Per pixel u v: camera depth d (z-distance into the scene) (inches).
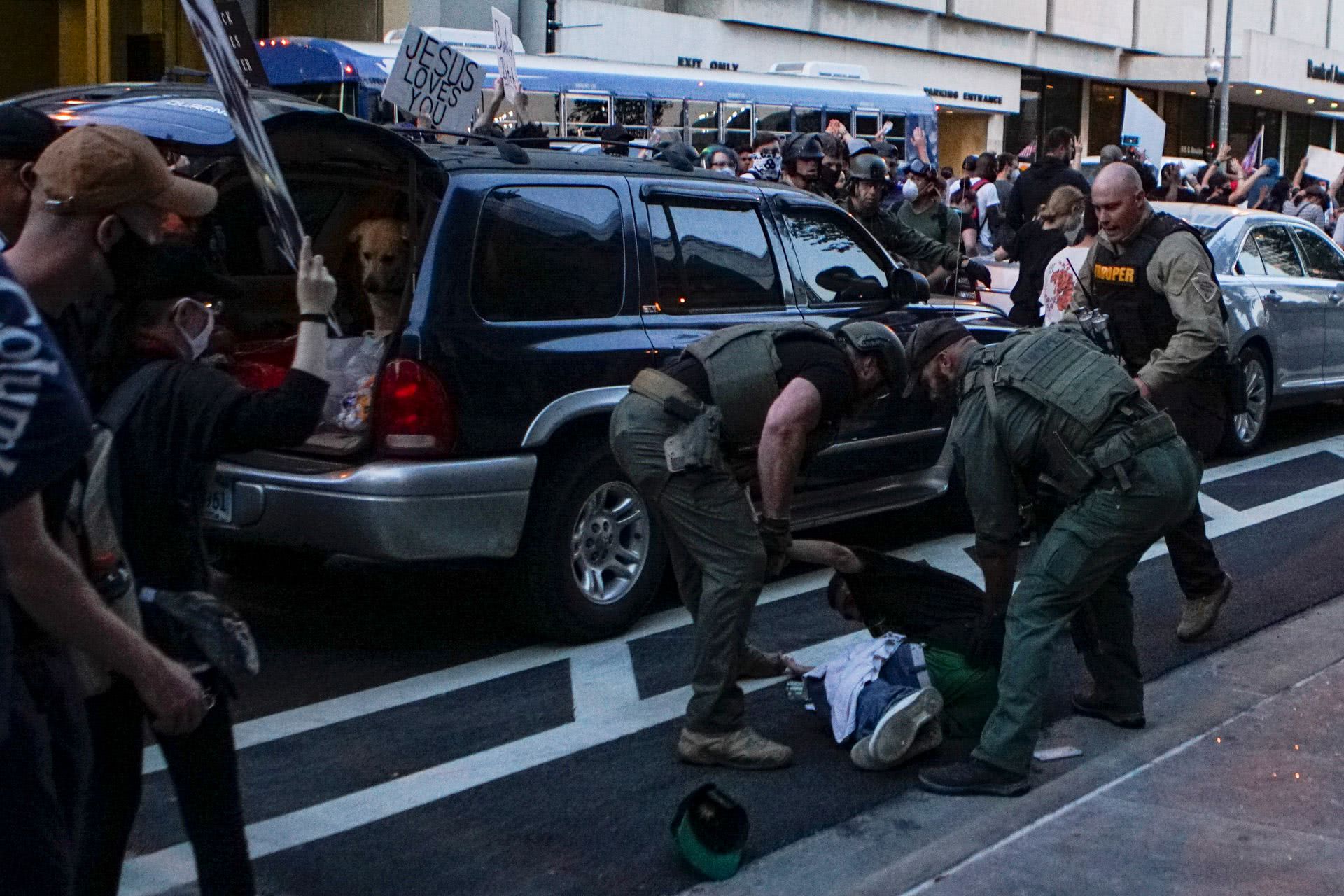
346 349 219.1
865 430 268.8
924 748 180.7
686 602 185.5
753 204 260.1
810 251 269.7
